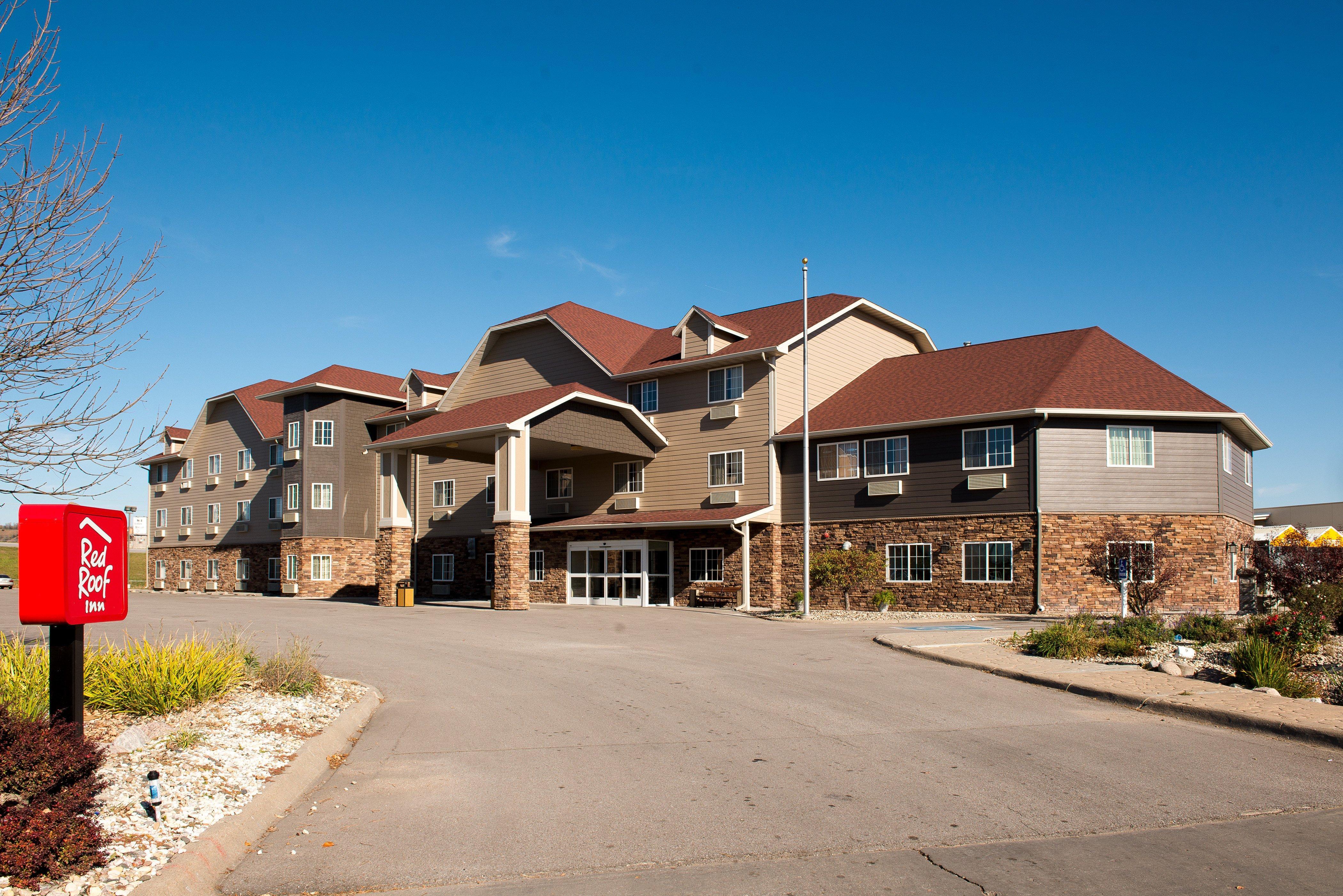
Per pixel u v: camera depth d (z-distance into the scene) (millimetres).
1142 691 11438
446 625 22812
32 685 8148
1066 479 26609
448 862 6012
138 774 7141
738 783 7891
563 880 5703
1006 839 6410
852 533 29781
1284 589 21844
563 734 9883
